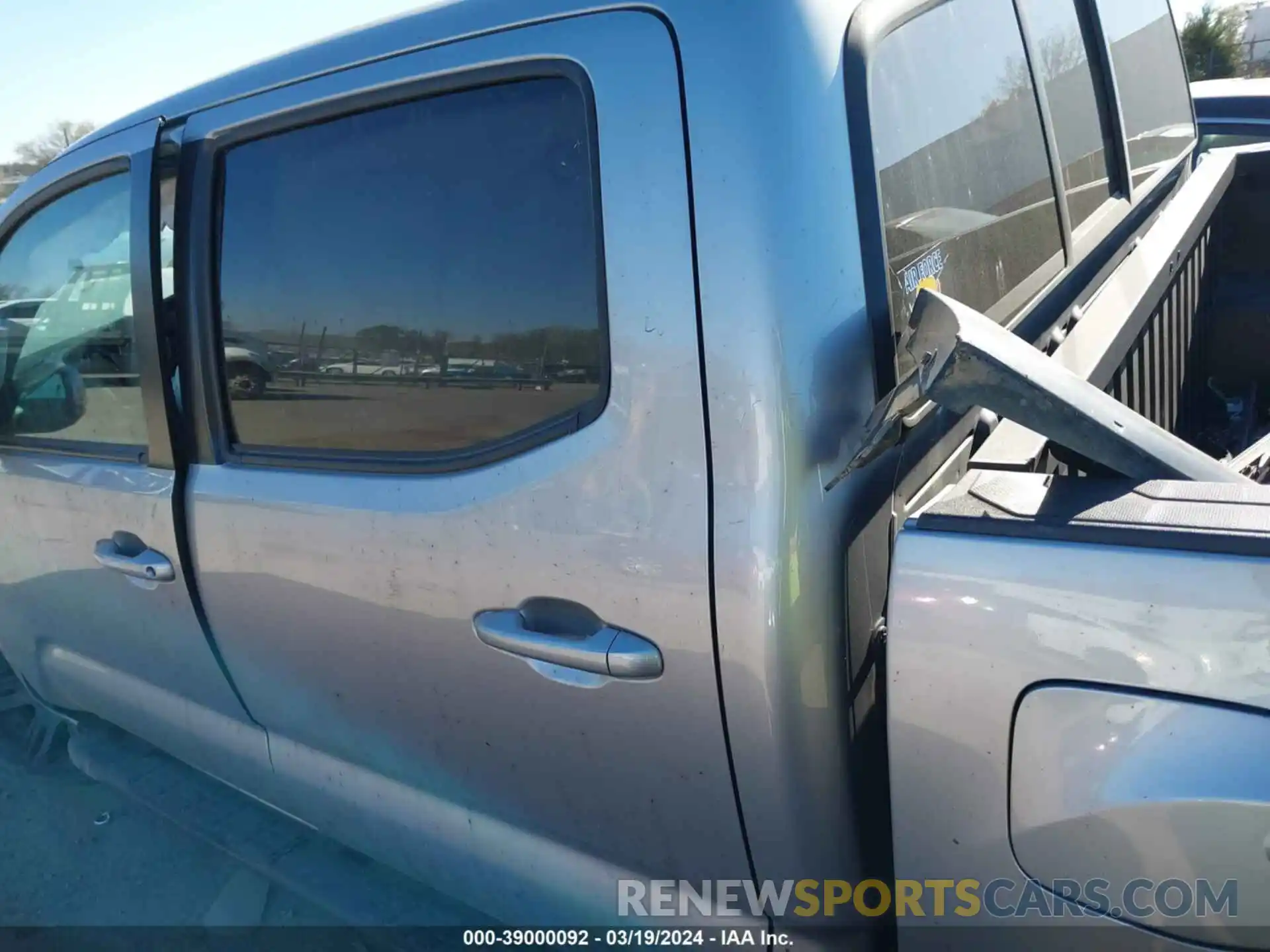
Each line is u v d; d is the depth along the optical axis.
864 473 1.36
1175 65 3.16
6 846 3.07
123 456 2.21
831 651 1.31
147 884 2.88
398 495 1.65
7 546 2.67
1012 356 1.20
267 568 1.88
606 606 1.41
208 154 1.95
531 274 1.49
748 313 1.27
